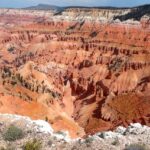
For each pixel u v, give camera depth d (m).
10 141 20.73
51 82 138.12
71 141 21.55
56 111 92.62
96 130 96.00
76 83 151.38
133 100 119.44
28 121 25.33
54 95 118.31
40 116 75.06
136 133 24.06
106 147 20.20
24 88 92.81
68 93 142.62
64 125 77.06
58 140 21.34
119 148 20.17
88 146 20.34
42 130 23.20
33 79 118.50
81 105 131.00
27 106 75.62
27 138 21.20
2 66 134.50
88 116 114.69
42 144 20.36
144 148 20.14
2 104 68.69
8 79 92.44
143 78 148.88
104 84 146.12
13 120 25.06
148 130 24.72
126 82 147.38
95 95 136.50
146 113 106.94
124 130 25.11
